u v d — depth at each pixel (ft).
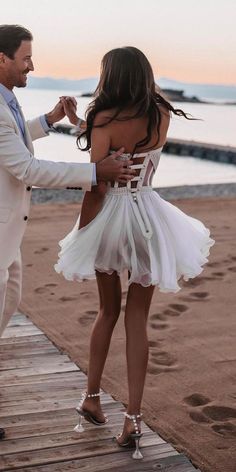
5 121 9.56
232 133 140.56
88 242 9.56
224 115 213.46
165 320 17.57
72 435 10.41
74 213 34.73
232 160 79.25
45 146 87.97
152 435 10.55
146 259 9.62
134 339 9.81
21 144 9.62
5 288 10.38
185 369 14.25
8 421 10.83
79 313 18.21
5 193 10.08
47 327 16.94
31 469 9.40
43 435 10.38
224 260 24.56
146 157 9.67
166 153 90.33
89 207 9.70
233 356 15.07
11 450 9.89
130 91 9.13
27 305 18.90
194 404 12.59
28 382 12.47
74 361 14.52
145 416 11.98
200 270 9.82
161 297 19.65
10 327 15.67
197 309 18.61
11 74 9.81
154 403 12.55
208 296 19.98
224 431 11.50
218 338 16.26
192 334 16.49
